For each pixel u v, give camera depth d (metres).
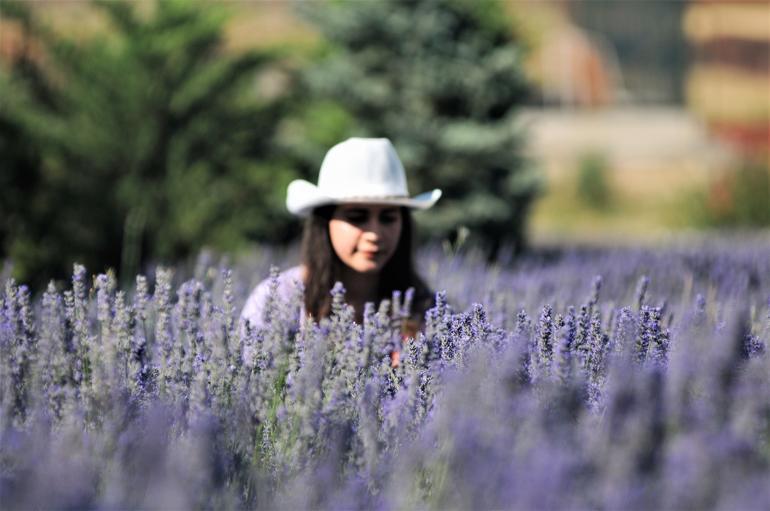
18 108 19.31
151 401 5.48
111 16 21.16
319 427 4.96
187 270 13.48
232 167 21.06
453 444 4.43
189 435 4.77
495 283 9.26
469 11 27.47
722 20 52.12
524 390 5.04
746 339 5.59
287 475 4.72
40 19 20.69
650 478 4.06
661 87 52.44
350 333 5.84
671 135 51.59
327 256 8.54
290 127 24.31
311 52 27.02
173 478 3.93
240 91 21.72
